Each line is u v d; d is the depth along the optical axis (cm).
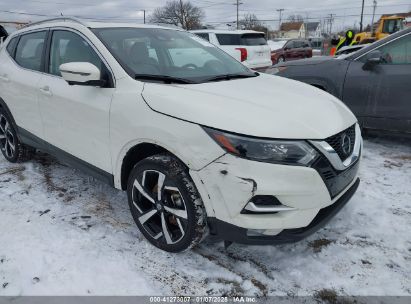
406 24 1827
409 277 255
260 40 1209
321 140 239
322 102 290
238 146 227
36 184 395
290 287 248
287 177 226
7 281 251
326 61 518
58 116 341
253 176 225
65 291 243
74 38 337
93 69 284
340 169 249
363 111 484
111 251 282
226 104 250
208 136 234
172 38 367
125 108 275
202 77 312
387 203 350
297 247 288
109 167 302
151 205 285
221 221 243
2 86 425
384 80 461
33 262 268
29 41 405
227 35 1138
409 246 287
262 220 234
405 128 460
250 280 254
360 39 1944
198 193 249
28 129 399
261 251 283
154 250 283
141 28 361
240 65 379
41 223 319
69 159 347
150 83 281
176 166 253
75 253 279
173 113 249
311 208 237
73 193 375
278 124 236
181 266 267
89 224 318
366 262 270
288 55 2412
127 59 303
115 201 359
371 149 495
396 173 416
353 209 340
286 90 304
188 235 256
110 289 246
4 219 325
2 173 427
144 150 286
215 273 261
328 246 288
